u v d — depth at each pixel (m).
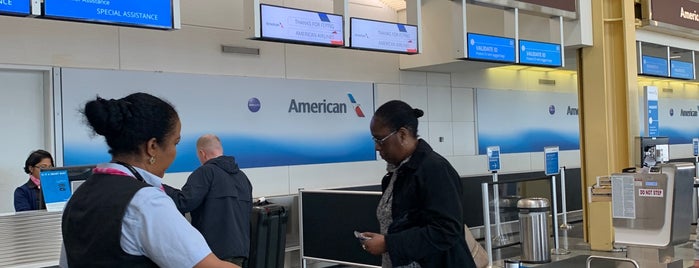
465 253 2.34
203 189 3.99
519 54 6.95
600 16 7.22
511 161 9.95
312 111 7.46
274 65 7.13
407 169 2.30
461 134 9.18
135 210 1.43
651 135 6.38
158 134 1.57
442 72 8.92
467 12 8.02
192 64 6.46
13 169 5.45
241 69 6.86
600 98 7.21
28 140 5.54
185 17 6.41
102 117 1.52
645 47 9.84
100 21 4.34
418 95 8.62
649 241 3.71
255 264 5.34
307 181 7.39
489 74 9.66
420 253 2.19
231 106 6.73
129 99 1.57
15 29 5.36
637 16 7.48
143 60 6.11
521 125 10.16
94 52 5.80
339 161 7.72
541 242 5.59
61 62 5.60
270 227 5.43
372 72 8.10
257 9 5.30
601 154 7.21
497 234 6.12
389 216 2.42
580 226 9.05
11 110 5.44
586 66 7.34
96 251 1.44
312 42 5.68
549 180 6.91
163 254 1.42
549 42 7.38
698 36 8.83
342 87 7.77
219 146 4.41
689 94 14.24
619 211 3.81
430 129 8.73
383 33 6.27
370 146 8.05
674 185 3.63
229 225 4.06
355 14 7.96
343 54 7.80
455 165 9.03
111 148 1.57
